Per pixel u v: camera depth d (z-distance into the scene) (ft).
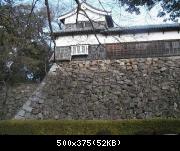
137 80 80.94
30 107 76.33
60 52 91.61
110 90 79.05
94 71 86.43
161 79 80.07
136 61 86.74
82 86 81.71
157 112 70.38
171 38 86.89
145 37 87.35
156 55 86.89
